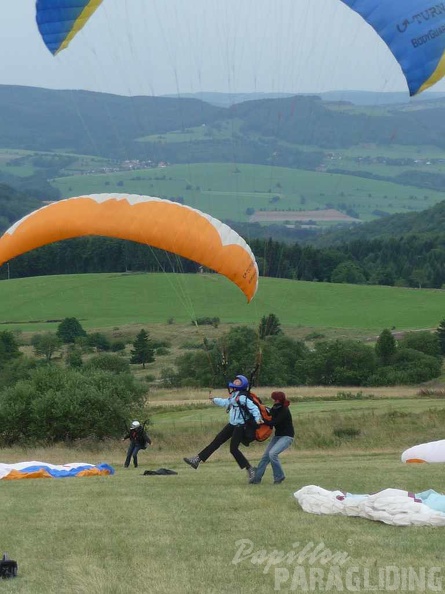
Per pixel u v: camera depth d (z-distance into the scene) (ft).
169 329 298.97
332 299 333.42
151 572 31.19
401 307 328.70
